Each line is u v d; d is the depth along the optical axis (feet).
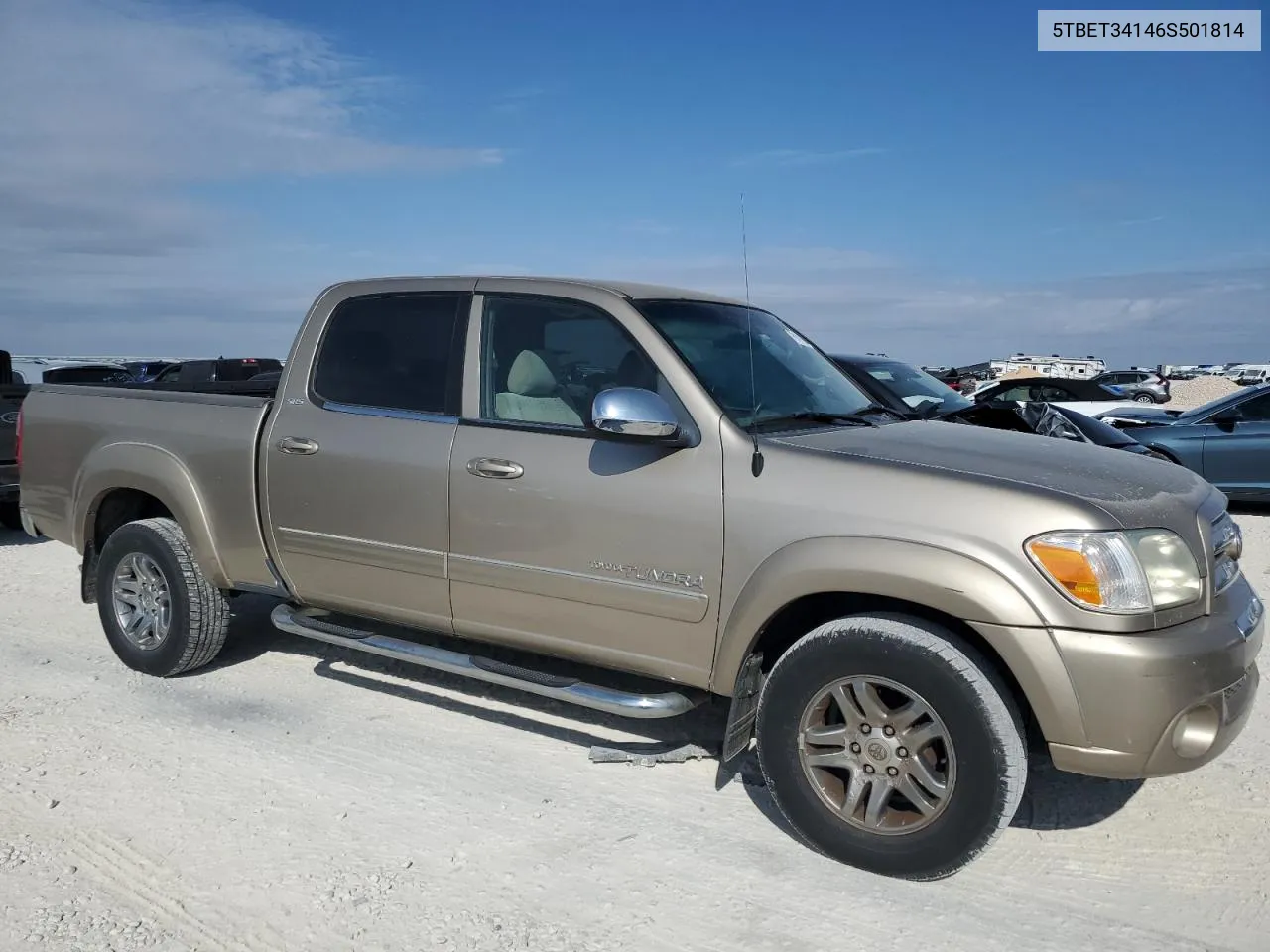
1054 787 13.19
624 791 13.07
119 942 9.80
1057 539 10.12
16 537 31.50
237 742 14.57
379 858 11.36
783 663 11.41
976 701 10.20
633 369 12.78
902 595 10.56
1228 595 11.18
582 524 12.57
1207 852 11.55
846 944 9.82
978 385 81.15
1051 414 29.43
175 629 16.76
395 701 16.20
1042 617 10.04
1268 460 35.68
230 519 16.05
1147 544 10.32
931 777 10.66
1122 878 11.03
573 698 12.82
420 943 9.80
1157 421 44.06
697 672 12.20
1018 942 9.85
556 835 11.91
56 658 18.45
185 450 16.44
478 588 13.64
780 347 14.79
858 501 10.96
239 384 24.09
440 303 14.49
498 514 13.20
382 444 14.29
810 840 11.45
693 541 11.86
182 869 11.12
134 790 13.00
